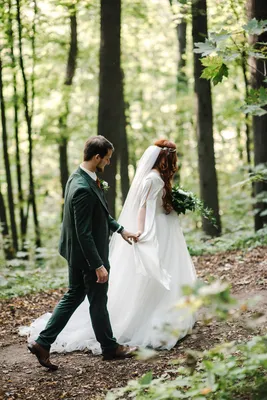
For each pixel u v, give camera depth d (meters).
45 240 19.58
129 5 15.59
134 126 20.56
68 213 5.16
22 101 14.78
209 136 11.95
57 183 21.83
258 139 10.55
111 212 10.44
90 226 5.04
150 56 19.23
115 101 10.25
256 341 3.42
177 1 5.77
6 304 7.76
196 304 2.67
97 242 5.18
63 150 16.38
